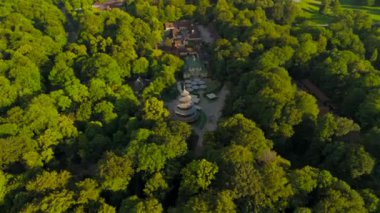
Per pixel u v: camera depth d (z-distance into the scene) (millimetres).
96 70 196750
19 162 141500
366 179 120875
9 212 119875
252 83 164750
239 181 107375
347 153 122688
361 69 181375
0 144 136375
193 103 192375
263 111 149500
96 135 151875
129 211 107250
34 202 110188
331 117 137375
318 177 111812
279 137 143250
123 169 120875
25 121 151375
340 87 177250
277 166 119312
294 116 142750
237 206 106125
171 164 124688
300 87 194375
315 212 102062
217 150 127000
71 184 120875
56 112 160750
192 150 145625
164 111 162375
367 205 104188
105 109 166125
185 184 114438
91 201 113062
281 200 106812
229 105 176375
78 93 174750
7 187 122812
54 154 149750
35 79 194000
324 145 134000
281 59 193125
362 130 150500
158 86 195125
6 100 173375
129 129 153750
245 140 128500
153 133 139250
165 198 120125
